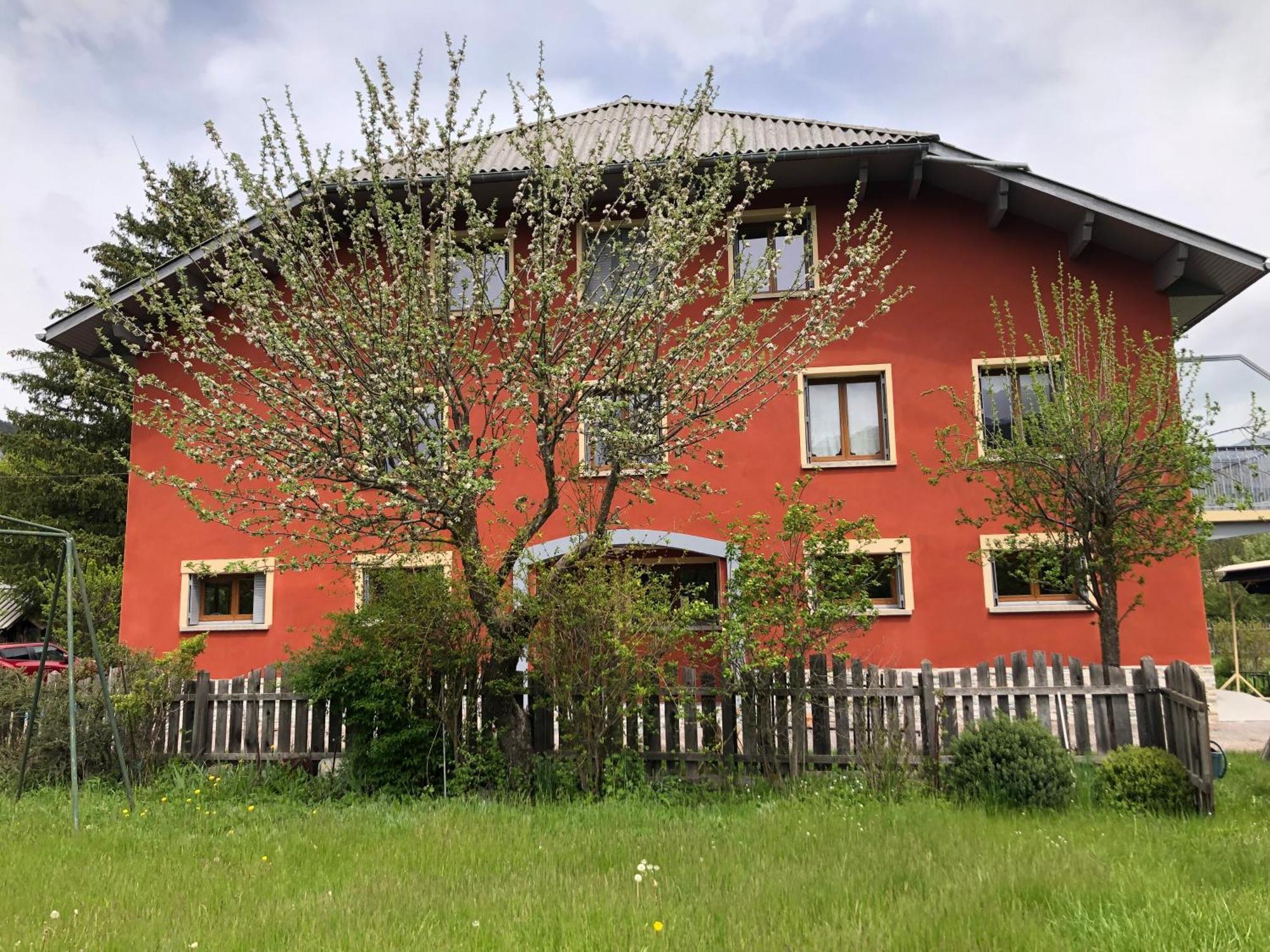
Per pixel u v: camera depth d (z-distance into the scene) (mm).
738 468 12648
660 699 8281
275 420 8023
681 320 10727
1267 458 13953
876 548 12297
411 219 8258
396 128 8203
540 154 8500
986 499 10578
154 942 4031
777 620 8109
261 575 13359
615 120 14266
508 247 9602
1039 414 9836
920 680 8008
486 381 8664
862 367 12695
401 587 8258
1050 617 11867
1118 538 9062
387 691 8203
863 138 12398
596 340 8562
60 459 23453
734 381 10336
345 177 8562
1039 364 10906
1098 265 12414
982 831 6031
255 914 4445
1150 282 12266
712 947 3805
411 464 7680
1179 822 6574
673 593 9203
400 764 8227
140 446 13734
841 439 12875
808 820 6477
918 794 7398
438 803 7605
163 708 9242
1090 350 12203
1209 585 29047
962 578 12094
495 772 8141
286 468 7883
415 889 4801
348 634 8578
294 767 8891
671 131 9336
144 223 24531
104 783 8859
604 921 4137
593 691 7840
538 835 6180
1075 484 9266
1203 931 3947
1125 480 9156
